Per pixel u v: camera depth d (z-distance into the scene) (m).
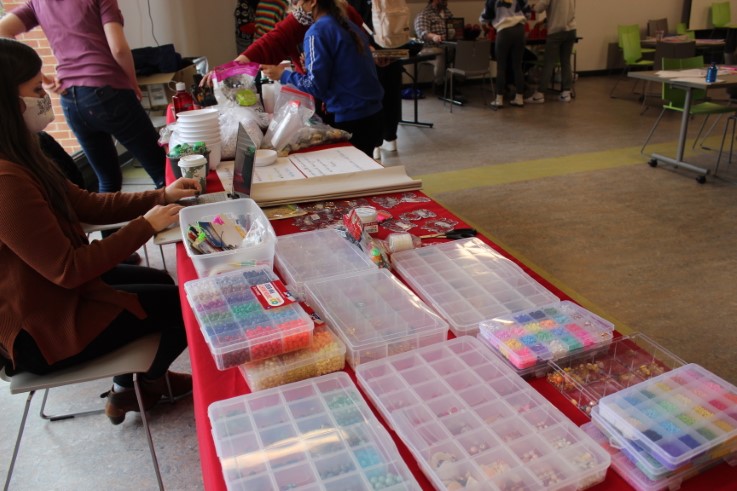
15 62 1.37
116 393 1.87
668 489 0.75
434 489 0.75
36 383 1.39
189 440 1.85
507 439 0.82
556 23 6.94
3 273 1.30
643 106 6.79
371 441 0.82
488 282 1.27
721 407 0.83
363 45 2.55
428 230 1.55
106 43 2.77
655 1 9.02
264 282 1.16
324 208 1.72
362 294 1.19
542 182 4.22
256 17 4.71
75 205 1.71
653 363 1.01
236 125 2.20
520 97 7.00
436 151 5.09
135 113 2.94
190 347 1.08
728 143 5.13
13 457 1.59
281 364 0.97
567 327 1.06
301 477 0.75
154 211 1.45
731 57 5.75
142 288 1.65
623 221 3.48
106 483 1.69
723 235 3.25
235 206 1.55
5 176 1.21
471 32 7.70
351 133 2.64
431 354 1.02
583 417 0.89
